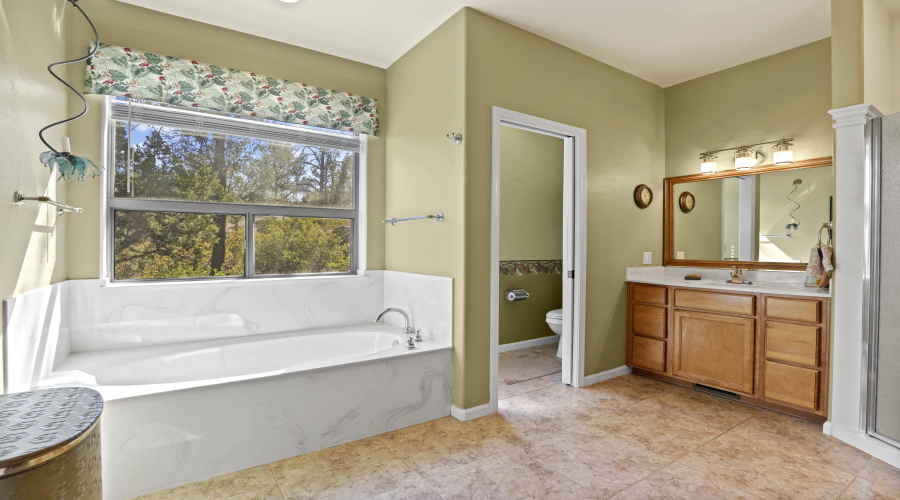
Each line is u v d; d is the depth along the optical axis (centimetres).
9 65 170
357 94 340
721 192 357
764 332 283
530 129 305
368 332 317
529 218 466
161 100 264
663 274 392
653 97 384
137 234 274
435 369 270
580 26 287
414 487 196
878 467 212
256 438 213
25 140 185
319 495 190
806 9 264
